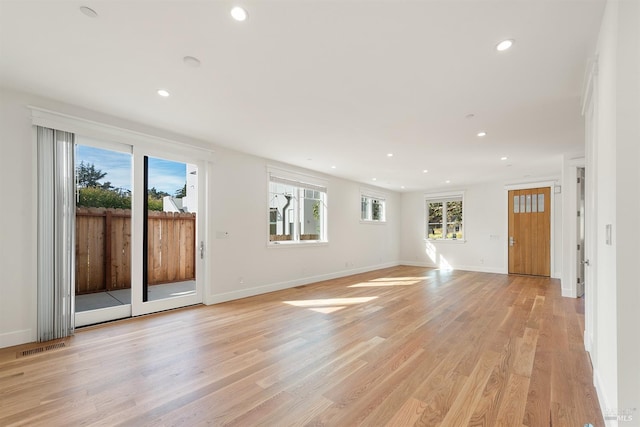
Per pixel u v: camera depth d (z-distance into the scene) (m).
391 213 8.97
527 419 1.76
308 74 2.42
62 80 2.56
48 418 1.76
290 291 5.31
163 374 2.29
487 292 5.25
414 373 2.33
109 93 2.80
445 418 1.77
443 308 4.21
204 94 2.80
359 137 4.02
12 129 2.80
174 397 1.99
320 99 2.88
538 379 2.24
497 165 5.69
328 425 1.71
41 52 2.13
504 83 2.54
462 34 1.90
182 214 4.38
